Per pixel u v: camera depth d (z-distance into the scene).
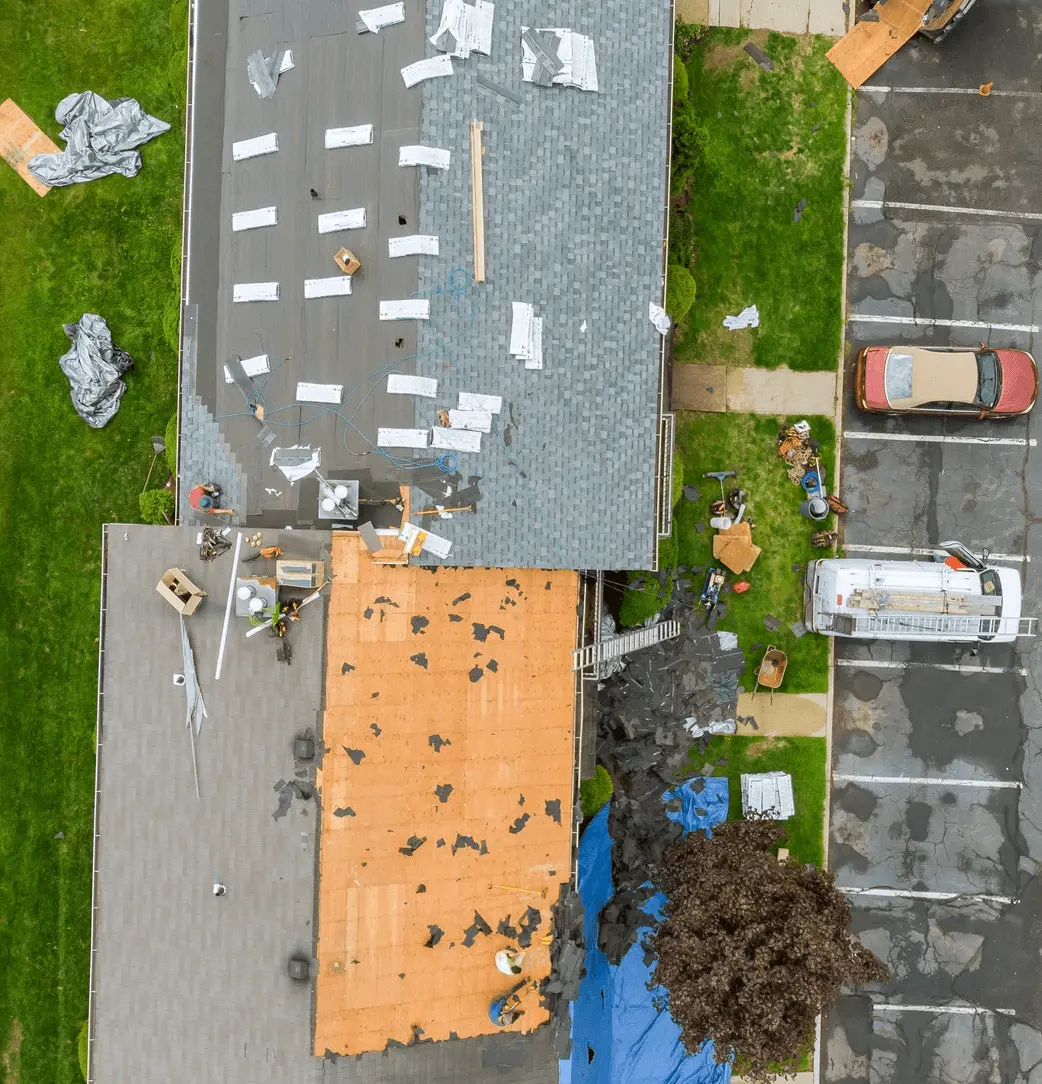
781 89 19.64
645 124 15.05
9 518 19.89
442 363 14.65
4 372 19.89
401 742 14.61
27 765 19.81
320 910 14.15
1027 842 19.78
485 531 14.82
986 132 19.75
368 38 14.62
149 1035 14.88
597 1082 17.86
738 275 19.69
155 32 19.70
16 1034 19.75
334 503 14.36
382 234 14.63
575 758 16.14
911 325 19.84
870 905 19.77
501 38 14.49
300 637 14.43
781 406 19.77
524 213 14.73
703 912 14.95
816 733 19.75
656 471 15.46
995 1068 19.61
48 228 19.81
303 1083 14.09
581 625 16.33
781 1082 19.56
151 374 19.80
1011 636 18.50
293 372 15.16
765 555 19.70
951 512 19.86
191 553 14.82
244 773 14.58
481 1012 14.89
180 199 19.73
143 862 14.94
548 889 15.30
